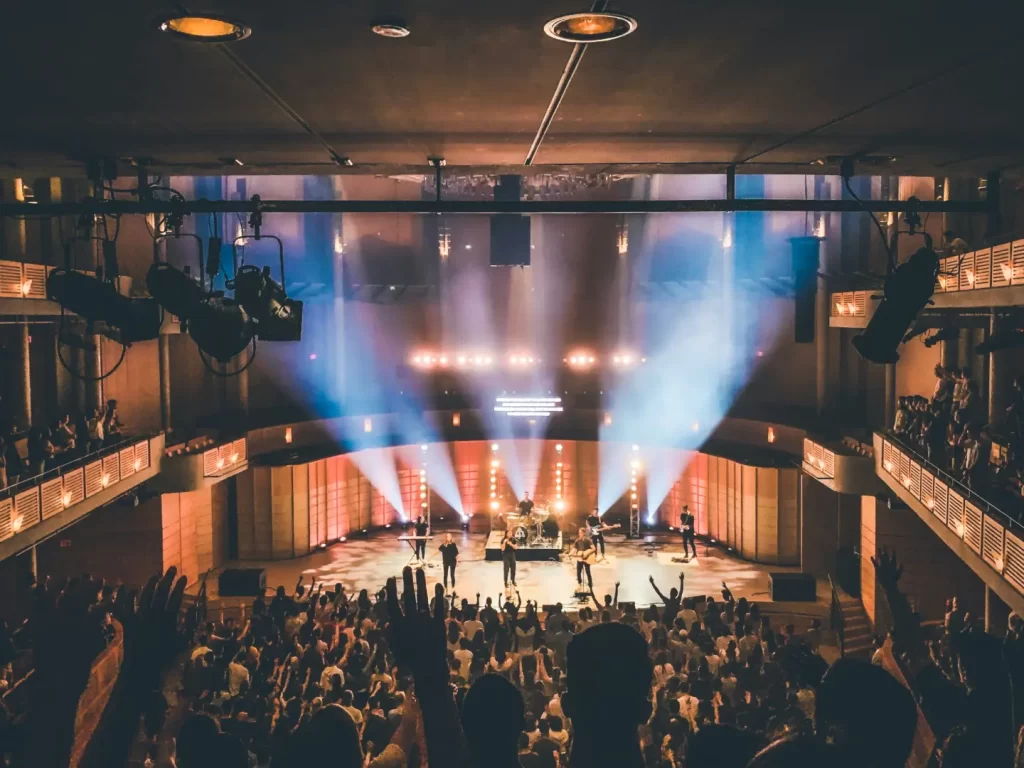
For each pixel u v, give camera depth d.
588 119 9.41
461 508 45.19
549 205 11.62
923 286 11.39
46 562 31.33
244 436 36.97
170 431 33.25
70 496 21.80
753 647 21.27
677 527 42.78
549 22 6.24
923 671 4.44
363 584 34.88
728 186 12.38
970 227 28.22
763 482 36.88
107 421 26.48
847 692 3.09
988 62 7.29
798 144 10.73
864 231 37.56
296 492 38.59
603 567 36.84
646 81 7.85
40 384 30.03
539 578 35.47
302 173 12.80
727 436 41.59
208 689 17.61
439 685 3.66
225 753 4.42
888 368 32.38
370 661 19.56
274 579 35.53
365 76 7.68
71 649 4.38
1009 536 15.77
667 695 16.47
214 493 36.97
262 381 43.06
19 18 6.16
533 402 44.56
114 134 10.13
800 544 36.47
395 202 11.63
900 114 9.20
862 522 31.45
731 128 9.88
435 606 3.80
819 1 5.86
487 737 3.71
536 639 21.81
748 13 6.07
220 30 6.46
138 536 31.48
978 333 29.66
